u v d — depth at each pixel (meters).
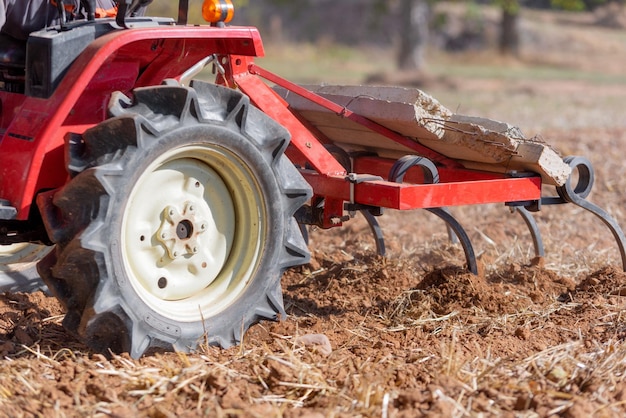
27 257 10.09
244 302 8.54
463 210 15.75
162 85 7.99
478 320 9.58
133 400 7.25
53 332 8.83
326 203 9.63
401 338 9.14
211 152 8.16
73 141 7.71
